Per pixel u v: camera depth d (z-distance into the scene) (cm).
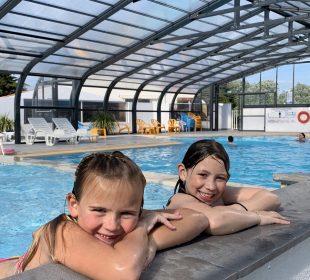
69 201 128
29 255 131
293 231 166
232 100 3119
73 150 1166
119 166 120
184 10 1237
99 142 1466
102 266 108
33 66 1328
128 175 119
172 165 1048
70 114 1595
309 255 179
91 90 2366
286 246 150
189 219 146
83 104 2123
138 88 1980
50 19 1085
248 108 2525
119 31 1275
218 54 1698
